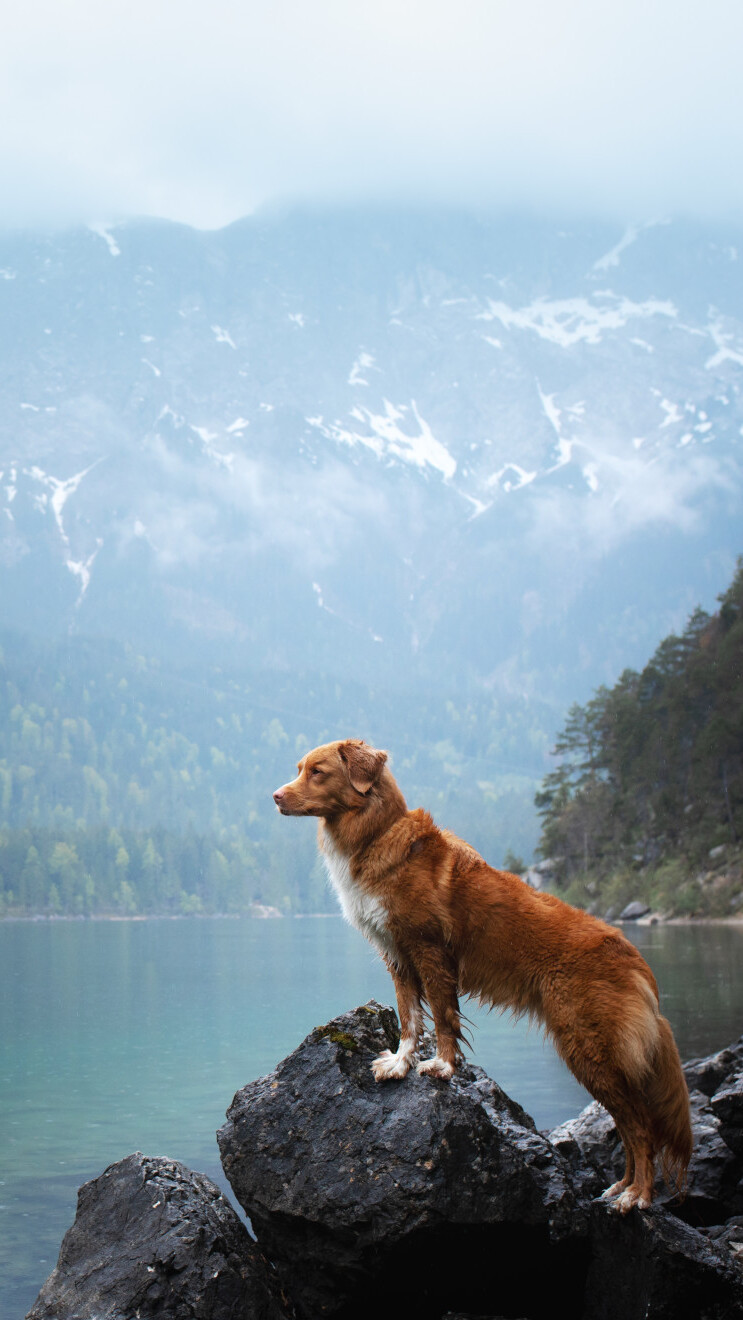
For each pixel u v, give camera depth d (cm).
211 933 12331
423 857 612
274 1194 583
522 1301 591
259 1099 612
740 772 8281
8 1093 2011
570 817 10025
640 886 8619
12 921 17700
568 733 11156
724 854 8169
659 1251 596
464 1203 555
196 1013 3478
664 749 9188
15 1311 920
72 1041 2814
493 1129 581
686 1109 616
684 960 4356
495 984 619
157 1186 582
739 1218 855
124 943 9606
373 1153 573
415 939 607
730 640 8694
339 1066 613
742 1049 1134
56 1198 1287
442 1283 575
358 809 619
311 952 7775
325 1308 586
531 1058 2159
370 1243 559
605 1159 882
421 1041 673
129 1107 1847
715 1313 602
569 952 604
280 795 614
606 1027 593
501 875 629
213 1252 554
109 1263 558
